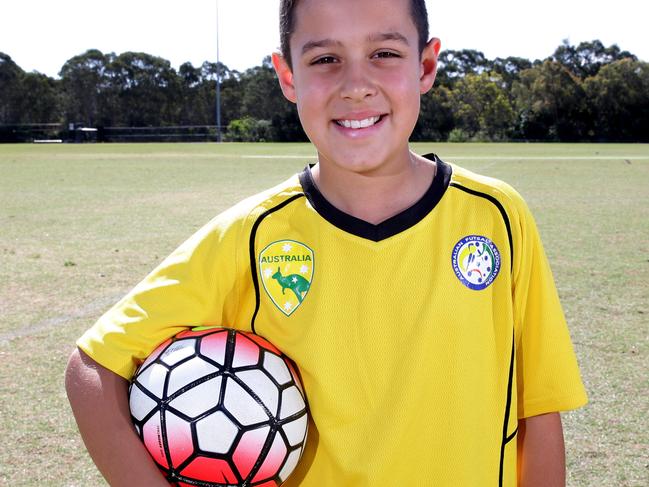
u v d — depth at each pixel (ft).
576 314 16.24
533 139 185.78
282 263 4.85
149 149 111.04
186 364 4.56
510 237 4.84
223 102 221.66
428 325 4.61
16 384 12.35
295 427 4.66
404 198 4.86
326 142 4.79
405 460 4.65
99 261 22.13
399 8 4.69
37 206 35.70
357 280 4.71
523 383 5.13
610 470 9.49
